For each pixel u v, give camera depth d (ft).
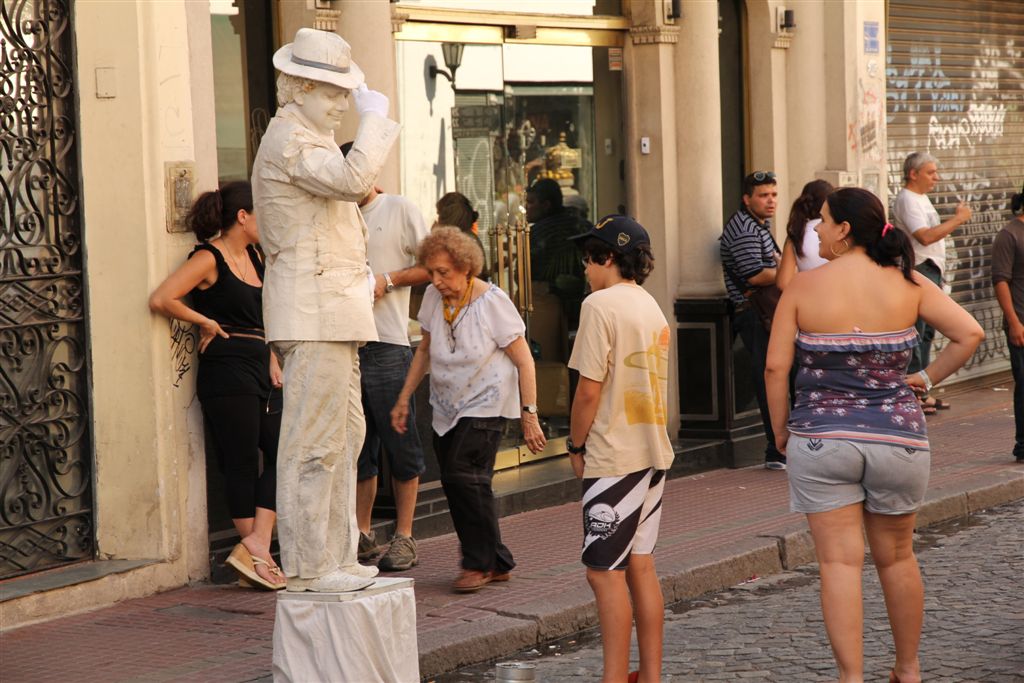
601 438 30.09
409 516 42.45
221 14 44.88
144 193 39.29
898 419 28.66
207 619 37.37
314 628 29.14
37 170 38.99
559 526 48.70
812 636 36.32
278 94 29.40
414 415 43.14
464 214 52.31
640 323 30.12
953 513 51.11
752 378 60.49
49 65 39.06
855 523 29.01
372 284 31.48
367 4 46.14
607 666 30.22
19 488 38.55
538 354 56.39
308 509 29.60
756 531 46.32
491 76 53.52
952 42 80.59
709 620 38.55
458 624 36.06
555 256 57.11
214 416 40.37
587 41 57.72
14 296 38.27
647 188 59.82
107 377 40.09
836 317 28.94
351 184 28.35
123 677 32.45
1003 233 56.54
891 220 75.41
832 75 66.74
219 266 40.09
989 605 38.29
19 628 36.70
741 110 65.10
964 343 29.22
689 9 59.31
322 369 29.35
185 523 40.68
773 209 56.75
